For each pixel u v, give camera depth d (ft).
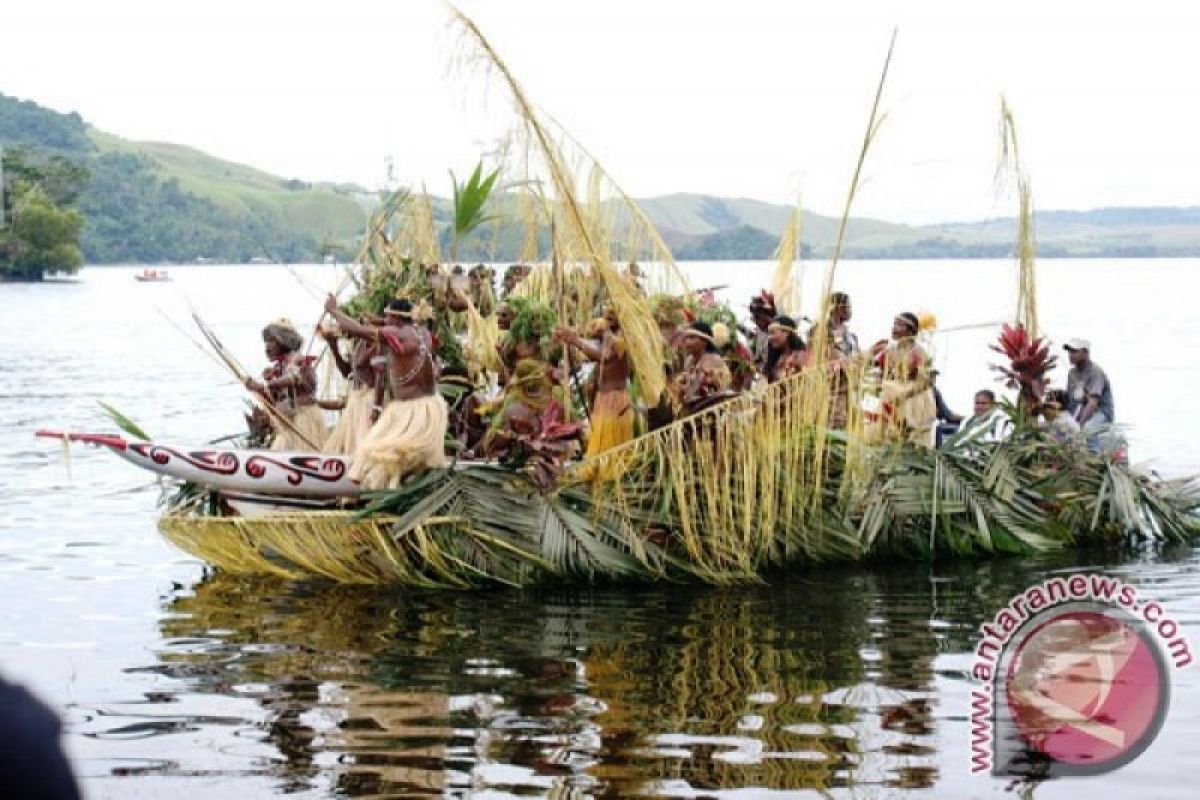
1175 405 111.24
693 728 35.24
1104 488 59.06
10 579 52.26
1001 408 60.85
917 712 36.45
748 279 268.21
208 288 471.21
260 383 58.85
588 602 48.80
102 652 42.19
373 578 51.55
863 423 54.70
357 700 37.40
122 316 285.23
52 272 551.18
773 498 52.80
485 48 55.98
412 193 65.21
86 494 71.77
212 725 35.40
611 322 54.85
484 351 61.57
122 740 34.24
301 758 33.06
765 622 45.93
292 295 402.52
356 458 52.06
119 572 53.67
